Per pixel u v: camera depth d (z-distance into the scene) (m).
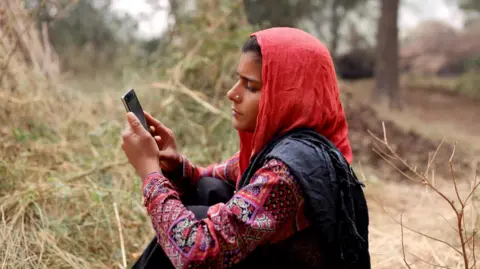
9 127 2.96
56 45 9.60
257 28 4.30
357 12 12.80
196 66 3.92
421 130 6.89
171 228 1.37
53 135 3.25
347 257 1.46
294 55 1.46
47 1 3.32
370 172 4.36
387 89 10.43
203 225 1.37
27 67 3.56
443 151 5.27
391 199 3.46
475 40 15.57
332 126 1.54
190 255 1.33
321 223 1.39
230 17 4.25
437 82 13.58
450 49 15.52
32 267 2.13
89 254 2.32
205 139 3.46
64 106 3.70
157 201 1.42
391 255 2.42
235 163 1.84
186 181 1.82
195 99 3.66
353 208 1.43
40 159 2.85
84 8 9.55
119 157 2.95
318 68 1.48
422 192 3.57
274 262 1.50
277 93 1.46
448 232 2.63
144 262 1.62
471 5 16.38
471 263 2.24
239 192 1.39
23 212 2.31
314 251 1.48
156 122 1.78
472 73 13.13
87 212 2.47
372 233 2.76
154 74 4.15
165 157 1.76
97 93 4.35
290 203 1.39
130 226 2.46
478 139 6.88
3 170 2.50
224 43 4.02
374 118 6.08
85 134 3.43
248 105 1.52
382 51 10.48
